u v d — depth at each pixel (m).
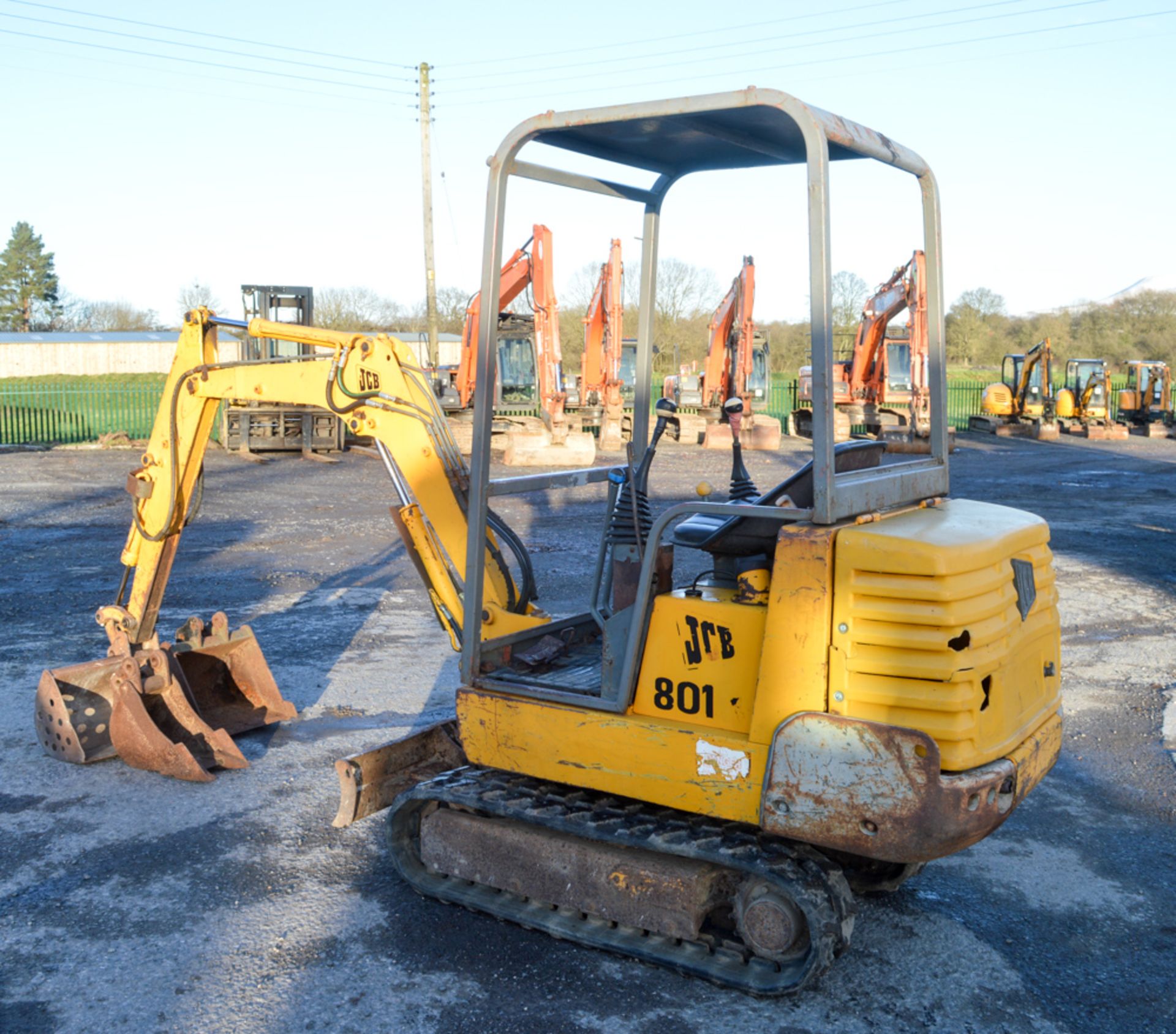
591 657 4.69
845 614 3.41
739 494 4.27
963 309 56.12
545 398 20.75
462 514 4.93
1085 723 6.77
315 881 4.62
